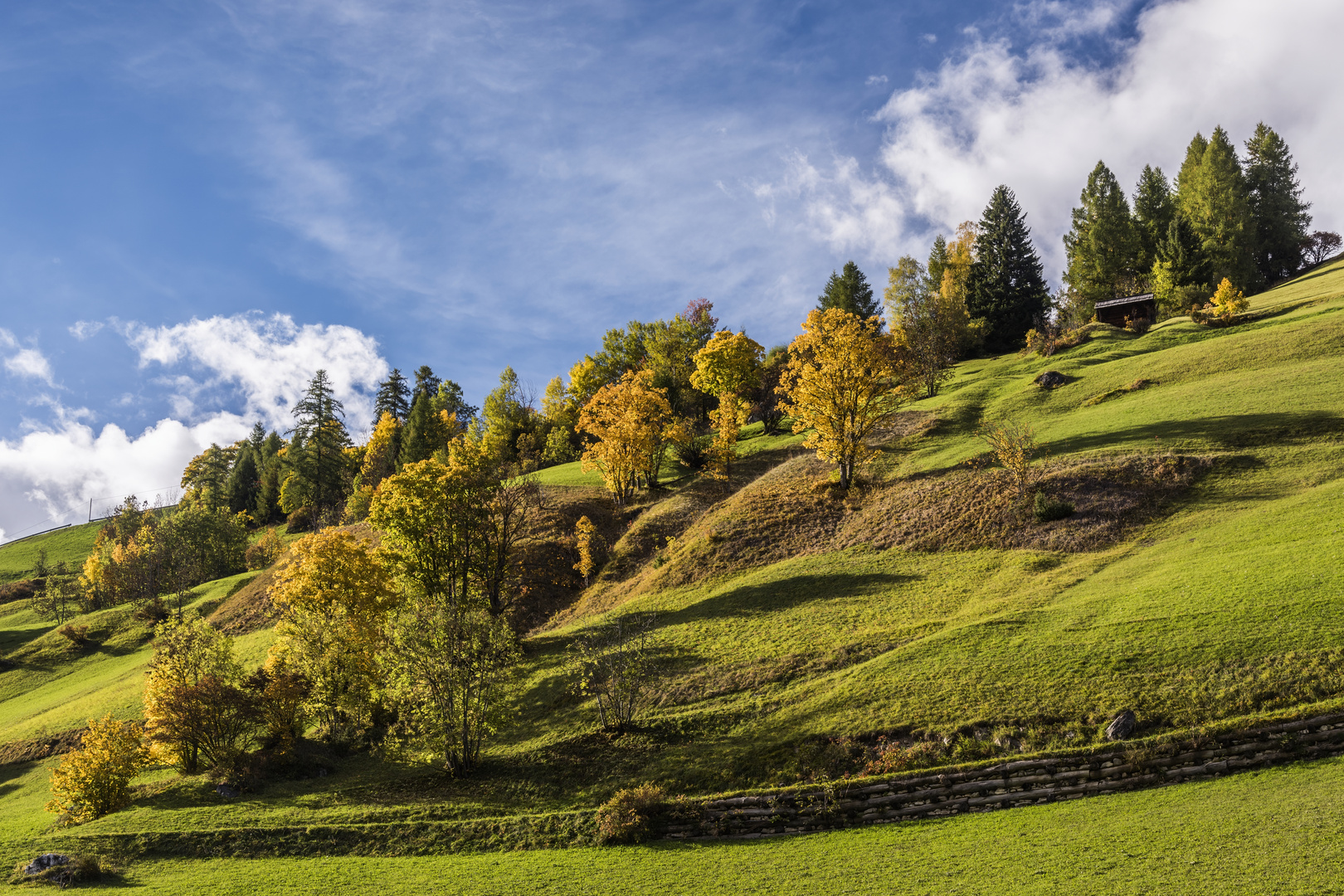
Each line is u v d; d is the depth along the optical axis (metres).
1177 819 19.27
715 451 75.75
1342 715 21.33
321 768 38.91
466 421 162.00
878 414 65.06
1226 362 63.69
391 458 141.12
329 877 25.19
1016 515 48.28
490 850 27.17
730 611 47.53
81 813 34.78
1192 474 45.50
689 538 65.00
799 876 20.78
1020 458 50.38
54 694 68.69
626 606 55.31
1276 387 54.16
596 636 48.62
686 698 36.88
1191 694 24.75
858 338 63.09
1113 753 23.27
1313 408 48.75
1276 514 37.41
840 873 20.55
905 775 25.20
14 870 27.42
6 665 78.00
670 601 53.16
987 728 26.56
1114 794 22.27
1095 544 42.34
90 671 74.25
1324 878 14.57
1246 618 27.70
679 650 43.00
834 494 63.41
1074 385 72.44
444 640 36.62
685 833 25.91
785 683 35.66
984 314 119.06
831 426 63.84
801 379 65.69
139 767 38.47
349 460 151.62
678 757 31.44
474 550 55.69
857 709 30.30
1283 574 30.12
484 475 57.66
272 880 25.14
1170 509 43.16
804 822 24.97
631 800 27.39
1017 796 23.41
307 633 44.62
